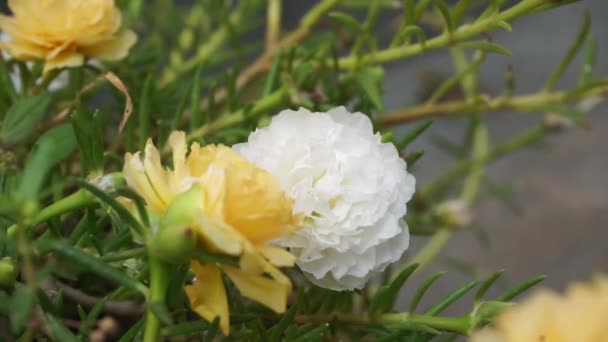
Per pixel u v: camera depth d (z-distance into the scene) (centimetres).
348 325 29
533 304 19
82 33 29
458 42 31
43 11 29
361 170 26
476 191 48
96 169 26
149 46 43
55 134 25
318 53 35
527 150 72
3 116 31
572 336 19
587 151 72
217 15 44
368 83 33
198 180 22
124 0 32
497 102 37
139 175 22
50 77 31
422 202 44
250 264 21
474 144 54
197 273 22
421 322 28
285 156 26
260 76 39
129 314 28
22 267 26
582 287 19
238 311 28
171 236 21
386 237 26
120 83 28
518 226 67
